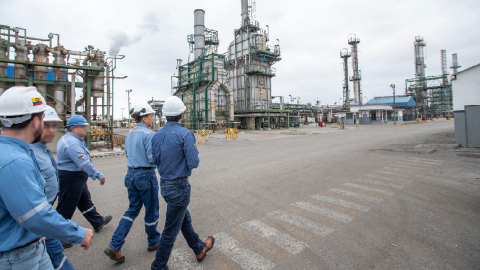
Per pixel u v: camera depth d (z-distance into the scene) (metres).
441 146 12.99
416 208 4.92
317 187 6.52
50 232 1.63
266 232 4.02
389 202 5.30
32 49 13.48
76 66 13.43
